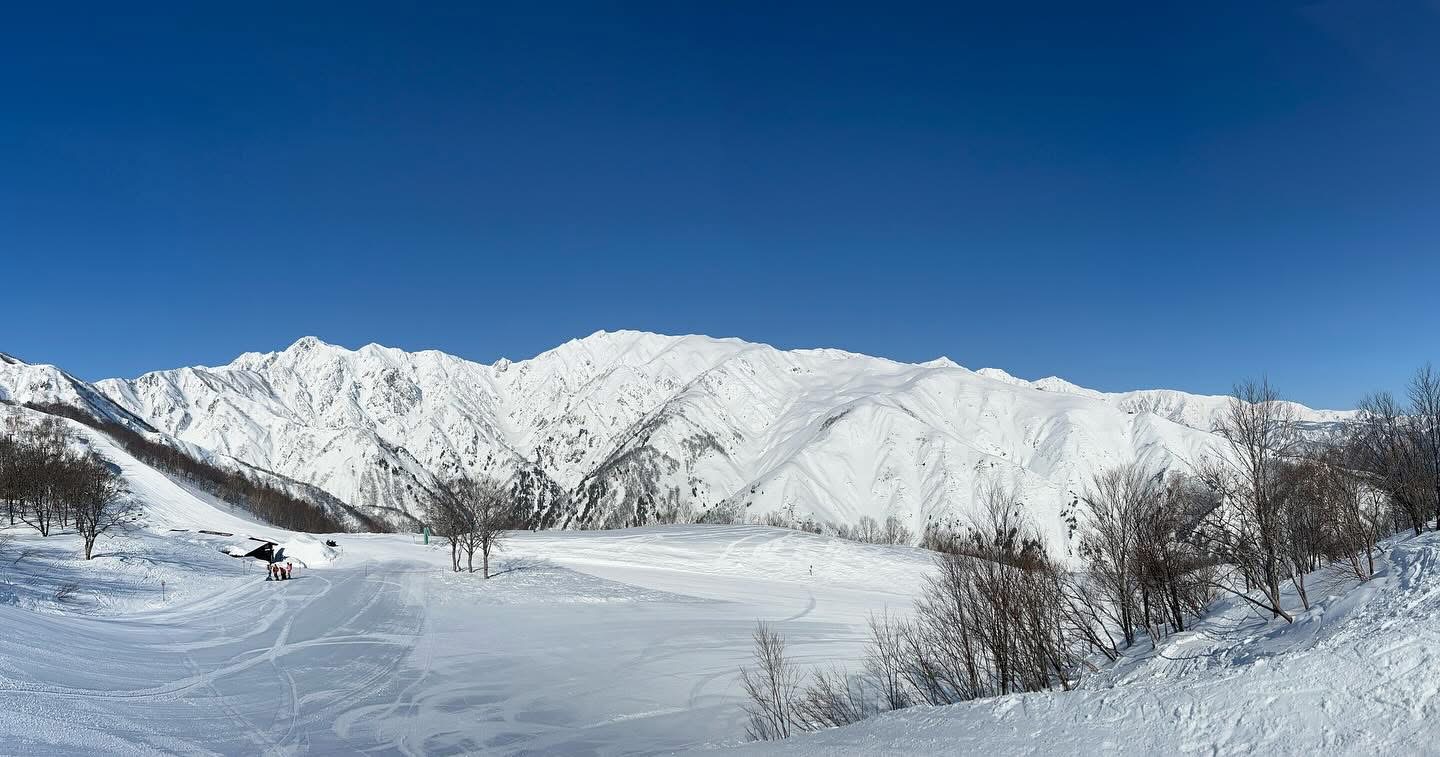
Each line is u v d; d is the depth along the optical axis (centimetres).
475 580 6950
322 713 3089
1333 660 1377
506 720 3189
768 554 9719
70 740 2214
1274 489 2462
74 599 5000
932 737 1672
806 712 3145
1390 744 1124
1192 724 1362
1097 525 2953
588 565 8581
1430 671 1223
